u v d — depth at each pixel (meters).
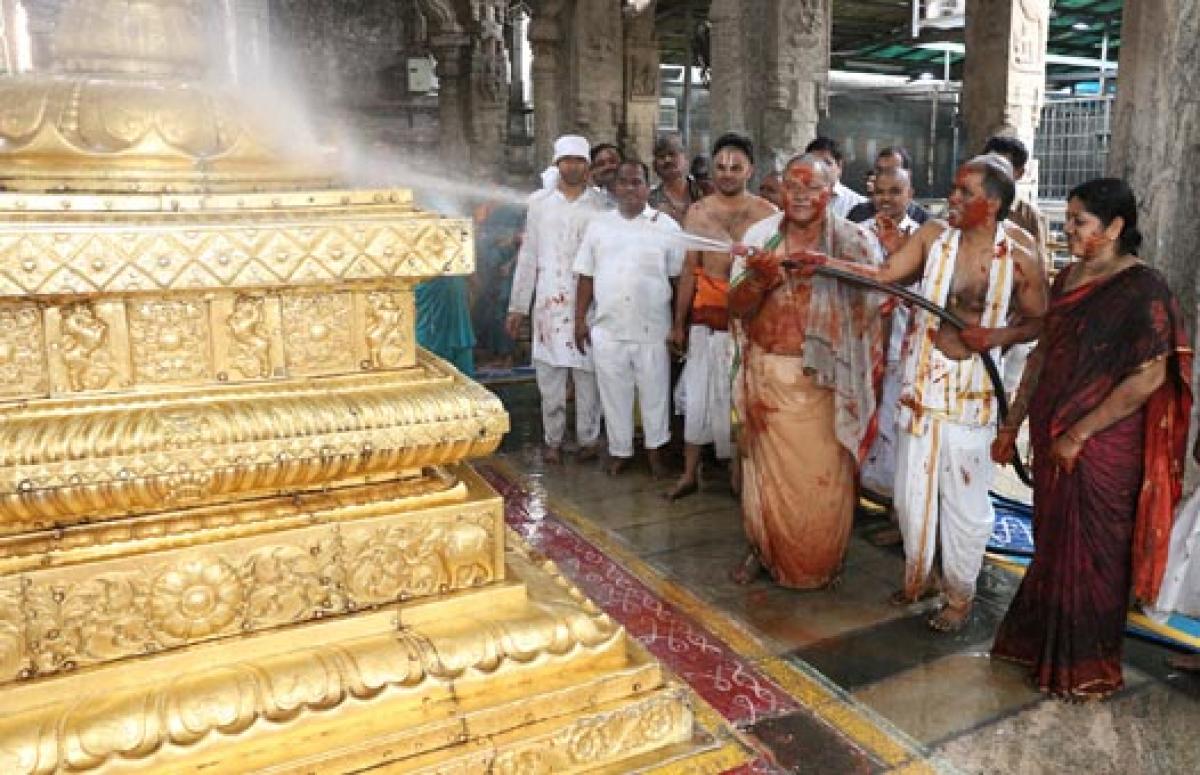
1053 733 2.77
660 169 5.57
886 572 4.02
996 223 3.17
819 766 2.58
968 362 3.22
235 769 1.59
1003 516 4.61
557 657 1.87
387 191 1.95
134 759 1.56
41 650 1.62
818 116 8.09
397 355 1.92
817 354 3.42
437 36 17.58
